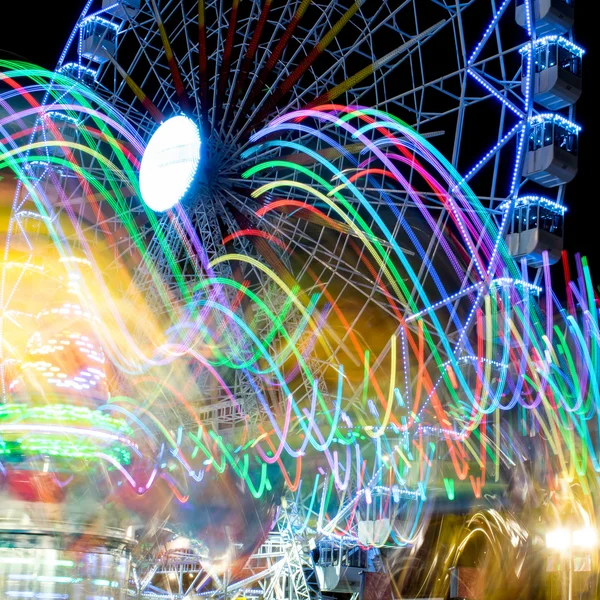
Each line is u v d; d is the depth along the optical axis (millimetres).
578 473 24047
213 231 31469
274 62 29609
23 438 19047
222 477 27047
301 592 30031
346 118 29547
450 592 25344
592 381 26531
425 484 27984
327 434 30094
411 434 28984
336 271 31969
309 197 32156
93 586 19031
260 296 33062
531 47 28172
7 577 18266
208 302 30703
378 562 28469
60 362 19766
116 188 33312
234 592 29328
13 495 18625
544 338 28156
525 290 28906
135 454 22594
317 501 30359
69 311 20469
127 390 30438
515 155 28281
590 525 22906
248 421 30219
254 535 27328
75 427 19406
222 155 29984
